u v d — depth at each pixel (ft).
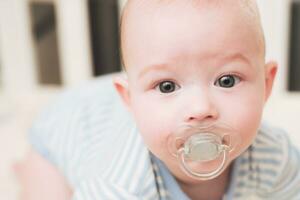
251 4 2.01
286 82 4.60
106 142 2.95
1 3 4.83
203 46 1.89
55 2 4.86
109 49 4.90
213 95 1.92
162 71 1.94
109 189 2.32
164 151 2.01
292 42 4.57
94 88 3.51
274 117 4.43
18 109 5.06
